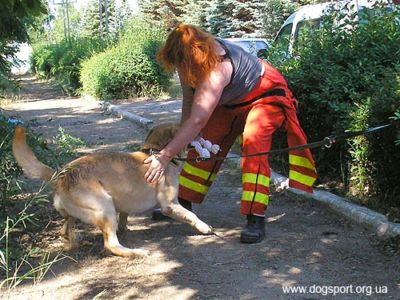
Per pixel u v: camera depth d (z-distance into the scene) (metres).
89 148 5.45
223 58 2.55
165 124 2.74
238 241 2.73
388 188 3.02
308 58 3.80
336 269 2.36
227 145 2.94
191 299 2.13
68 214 2.55
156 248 2.66
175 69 2.60
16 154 2.48
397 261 2.40
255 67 2.66
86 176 2.46
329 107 3.36
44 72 16.88
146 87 10.10
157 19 22.00
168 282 2.28
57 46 16.23
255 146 2.68
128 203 2.59
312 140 3.71
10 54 5.18
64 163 3.71
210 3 17.73
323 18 4.12
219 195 3.63
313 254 2.53
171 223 3.04
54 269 2.42
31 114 8.83
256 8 16.86
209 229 2.81
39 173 2.50
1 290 2.21
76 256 2.56
